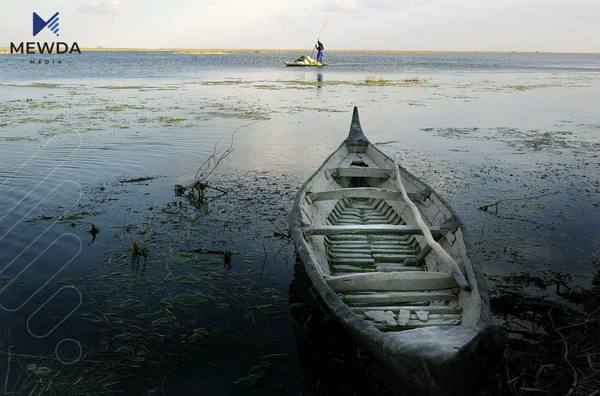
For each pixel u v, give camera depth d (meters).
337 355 5.11
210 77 47.72
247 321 5.69
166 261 7.16
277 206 9.61
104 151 13.49
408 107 25.17
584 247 7.79
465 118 21.59
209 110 21.84
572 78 53.72
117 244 7.69
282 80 43.78
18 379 4.62
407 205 8.22
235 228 8.46
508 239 8.11
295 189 10.76
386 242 7.46
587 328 5.40
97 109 21.19
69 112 20.08
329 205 8.67
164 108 22.20
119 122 17.89
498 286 6.46
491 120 21.06
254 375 4.77
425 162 13.37
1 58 93.75
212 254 7.43
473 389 3.29
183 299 6.10
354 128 12.54
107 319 5.66
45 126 16.61
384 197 8.16
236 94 29.88
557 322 5.56
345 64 90.56
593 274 6.84
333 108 23.88
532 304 5.93
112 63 84.38
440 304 5.41
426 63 107.31
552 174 12.14
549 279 6.69
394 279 5.32
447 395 3.34
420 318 4.94
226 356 5.06
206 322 5.65
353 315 4.38
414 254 6.98
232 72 58.91
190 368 4.86
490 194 10.55
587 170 12.53
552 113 23.41
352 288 5.29
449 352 3.40
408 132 18.00
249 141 15.48
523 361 4.88
